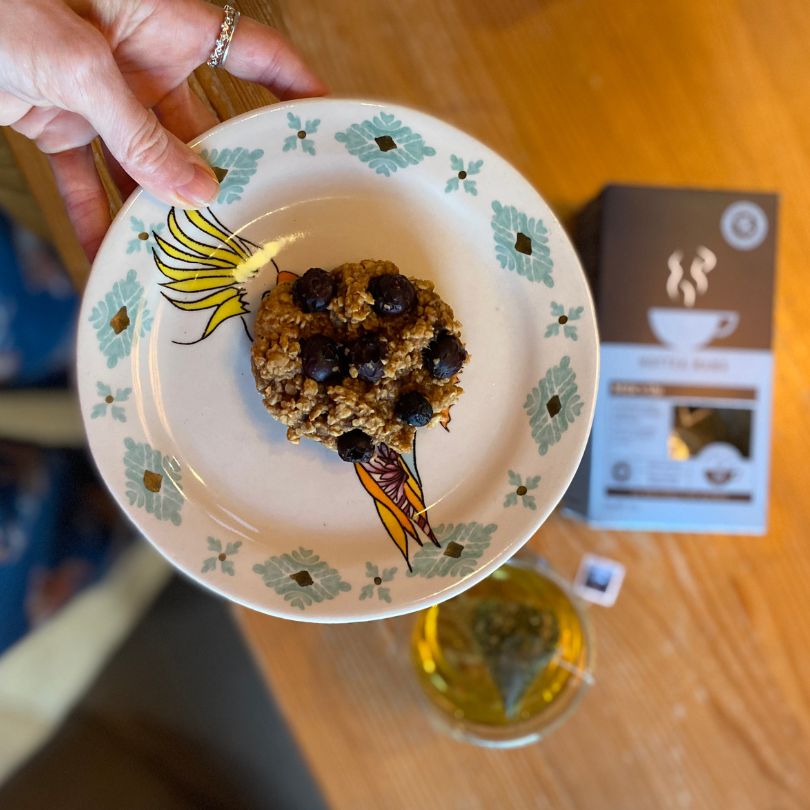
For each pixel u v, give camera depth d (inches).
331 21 17.8
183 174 14.9
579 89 18.2
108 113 14.4
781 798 18.2
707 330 17.7
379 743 18.0
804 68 18.2
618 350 17.8
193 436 16.1
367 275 15.3
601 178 18.4
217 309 16.1
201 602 20.9
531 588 18.0
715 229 17.5
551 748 18.2
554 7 18.0
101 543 21.7
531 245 16.1
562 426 16.0
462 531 16.2
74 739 21.6
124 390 15.8
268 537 16.2
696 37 18.1
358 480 16.4
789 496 18.4
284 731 20.6
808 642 18.3
